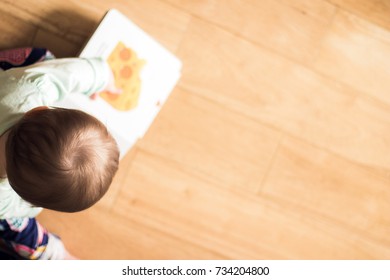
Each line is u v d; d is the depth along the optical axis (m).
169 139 1.04
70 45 1.00
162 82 0.98
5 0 0.96
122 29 0.95
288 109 1.08
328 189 1.10
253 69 1.06
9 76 0.78
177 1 1.02
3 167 0.74
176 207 1.05
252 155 1.07
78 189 0.65
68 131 0.64
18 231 0.91
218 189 1.06
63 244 1.00
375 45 1.09
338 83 1.09
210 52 1.04
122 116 0.96
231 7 1.04
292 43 1.07
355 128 1.10
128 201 1.03
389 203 1.12
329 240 1.11
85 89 0.88
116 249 1.03
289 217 1.09
